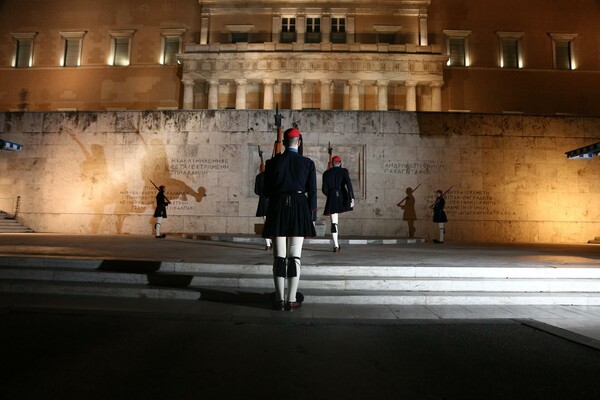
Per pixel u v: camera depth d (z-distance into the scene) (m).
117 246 9.51
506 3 36.09
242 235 13.22
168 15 36.94
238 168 16.08
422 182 15.98
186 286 6.02
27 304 5.07
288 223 4.68
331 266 6.45
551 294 5.90
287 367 3.03
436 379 2.81
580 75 35.09
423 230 15.81
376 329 4.18
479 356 3.33
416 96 34.03
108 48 36.84
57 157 16.61
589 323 4.67
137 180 16.28
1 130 16.89
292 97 32.03
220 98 34.22
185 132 16.31
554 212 15.89
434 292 5.91
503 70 35.16
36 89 36.56
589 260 7.85
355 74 31.80
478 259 7.81
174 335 3.84
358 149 16.17
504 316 4.94
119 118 16.56
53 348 3.38
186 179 16.16
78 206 16.36
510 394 2.57
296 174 4.83
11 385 2.59
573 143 16.14
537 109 34.81
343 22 35.84
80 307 4.98
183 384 2.66
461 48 35.91
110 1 37.34
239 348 3.48
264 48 32.50
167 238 13.38
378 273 6.45
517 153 16.08
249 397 2.47
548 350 3.51
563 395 2.55
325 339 3.79
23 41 37.62
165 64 36.41
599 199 15.95
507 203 15.92
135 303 5.27
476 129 16.14
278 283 4.91
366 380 2.78
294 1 35.41
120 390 2.54
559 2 36.00
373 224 15.87
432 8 35.94
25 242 10.31
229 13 35.81
